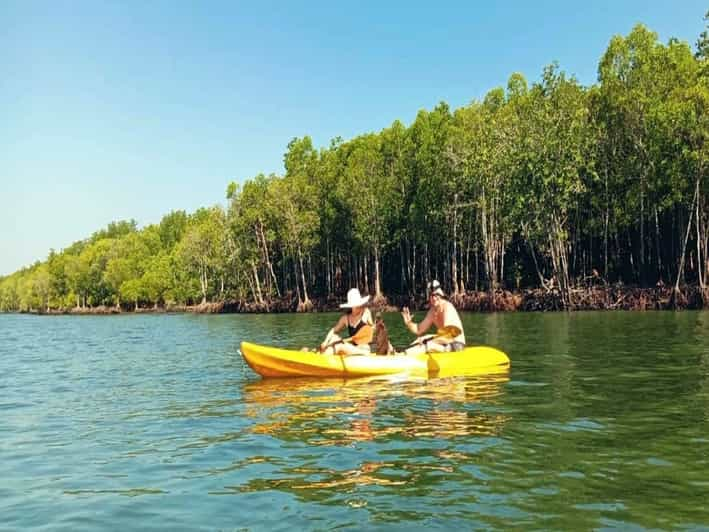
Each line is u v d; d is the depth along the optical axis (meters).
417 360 11.65
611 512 4.52
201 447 6.67
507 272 56.06
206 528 4.43
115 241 127.19
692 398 8.78
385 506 4.72
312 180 66.19
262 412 8.45
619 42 42.16
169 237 124.19
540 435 6.80
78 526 4.57
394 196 55.31
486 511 4.57
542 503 4.72
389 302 56.53
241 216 69.12
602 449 6.20
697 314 30.12
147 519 4.65
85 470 6.01
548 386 10.02
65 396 10.95
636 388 9.68
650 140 39.00
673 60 40.16
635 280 45.38
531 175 39.53
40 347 25.39
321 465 5.83
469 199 48.72
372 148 61.22
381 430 7.16
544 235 42.88
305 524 4.41
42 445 7.13
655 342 16.70
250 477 5.54
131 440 7.17
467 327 25.94
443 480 5.30
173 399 9.95
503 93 50.12
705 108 34.75
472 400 8.91
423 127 55.44
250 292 77.69
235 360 16.14
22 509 4.97
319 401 9.12
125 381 12.68
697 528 4.21
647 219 43.81
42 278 141.12
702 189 37.66
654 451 6.11
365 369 11.38
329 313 57.84
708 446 6.26
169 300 104.81
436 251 56.34
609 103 41.50
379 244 57.88
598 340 17.84
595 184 44.12
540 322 28.06
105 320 73.44
